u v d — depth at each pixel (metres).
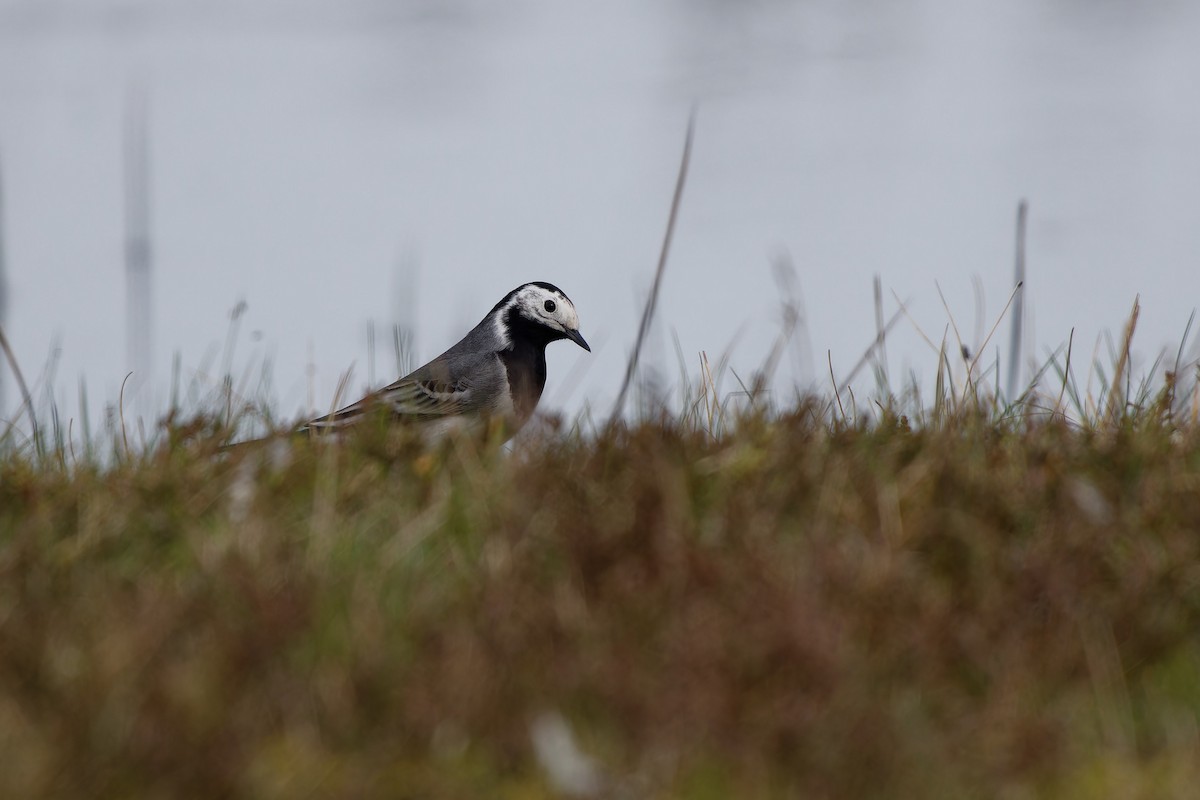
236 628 8.41
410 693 7.94
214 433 12.23
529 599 8.90
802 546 9.42
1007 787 7.56
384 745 7.77
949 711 8.07
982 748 7.74
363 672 8.06
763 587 8.75
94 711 7.57
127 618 8.48
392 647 8.38
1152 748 7.95
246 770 7.36
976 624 8.66
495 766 7.76
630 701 7.86
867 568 9.02
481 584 9.11
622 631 8.59
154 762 7.32
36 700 7.86
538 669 8.27
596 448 11.29
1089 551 9.35
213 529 10.20
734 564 9.09
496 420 12.33
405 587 9.12
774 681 8.07
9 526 10.41
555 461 10.98
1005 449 11.23
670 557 9.09
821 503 9.94
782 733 7.68
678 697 7.86
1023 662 8.38
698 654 8.15
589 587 9.13
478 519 10.00
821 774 7.51
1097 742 7.97
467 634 8.43
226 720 7.64
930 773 7.55
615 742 7.86
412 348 19.00
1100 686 8.28
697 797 7.55
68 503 10.48
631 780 7.57
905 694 8.12
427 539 9.88
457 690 7.96
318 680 8.08
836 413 12.55
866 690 8.05
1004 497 10.05
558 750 7.72
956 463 10.52
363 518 10.24
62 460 11.97
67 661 8.17
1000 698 8.04
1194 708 8.25
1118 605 8.90
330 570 9.22
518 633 8.48
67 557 9.59
